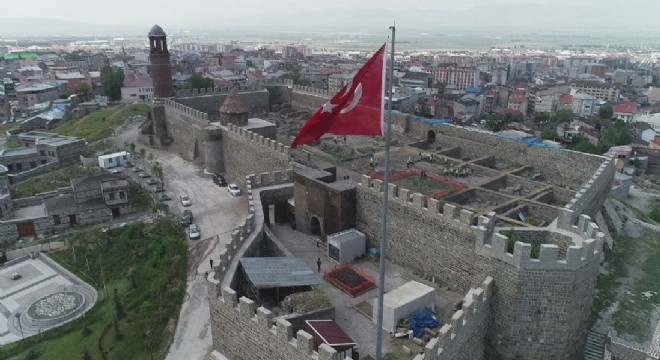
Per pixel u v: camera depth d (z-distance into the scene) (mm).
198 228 64688
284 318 33688
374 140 79062
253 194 56312
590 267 35500
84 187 73688
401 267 46781
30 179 90438
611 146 132500
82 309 55156
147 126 108438
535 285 35281
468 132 73250
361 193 50125
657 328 42969
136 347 45562
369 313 38906
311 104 105000
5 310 55688
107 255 64625
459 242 40281
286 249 46750
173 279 54469
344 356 31656
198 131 90000
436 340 30016
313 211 53625
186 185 81125
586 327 38656
